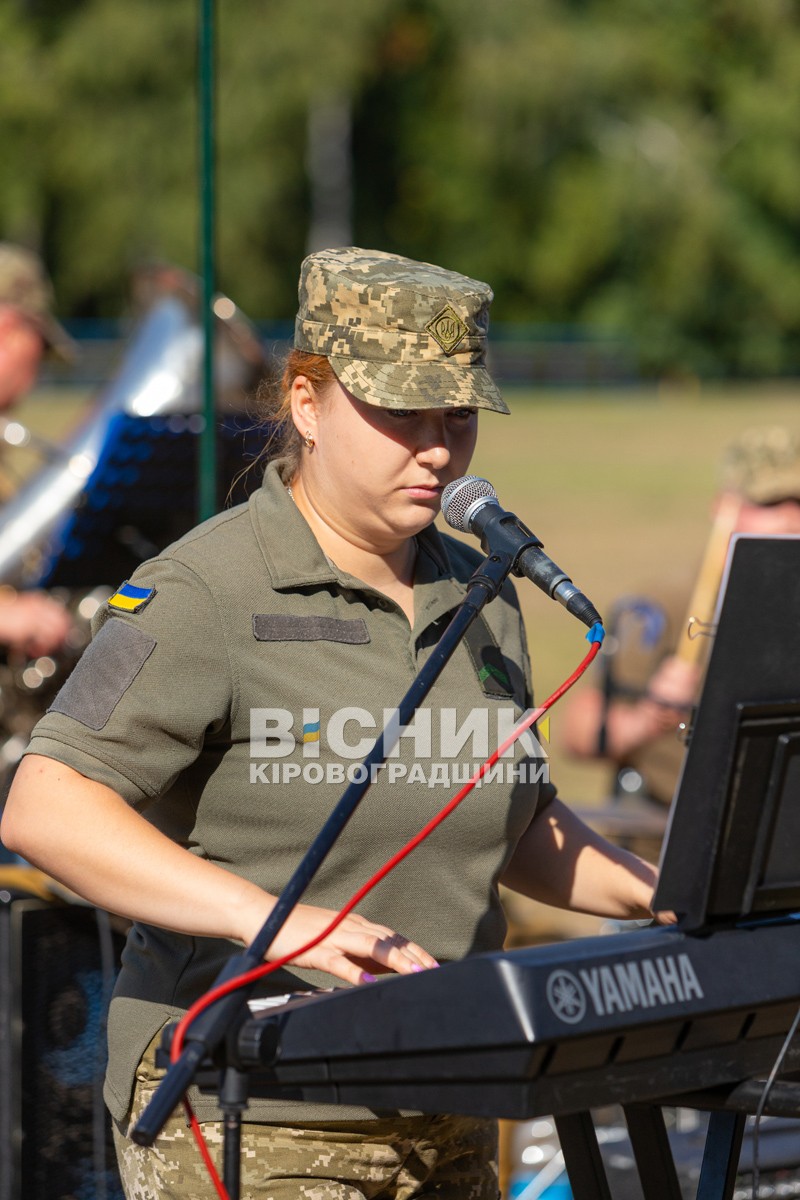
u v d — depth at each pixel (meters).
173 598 7.34
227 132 125.31
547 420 97.50
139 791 7.19
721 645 5.99
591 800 23.34
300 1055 6.11
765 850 6.22
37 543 14.32
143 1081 7.62
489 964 5.76
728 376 139.50
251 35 125.94
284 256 132.38
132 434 12.30
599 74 131.25
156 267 16.22
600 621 6.90
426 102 141.12
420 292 7.29
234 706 7.41
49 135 125.81
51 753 7.11
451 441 7.50
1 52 127.25
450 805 6.73
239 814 7.49
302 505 7.89
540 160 134.00
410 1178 7.67
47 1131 10.70
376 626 7.72
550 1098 5.77
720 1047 6.30
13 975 10.56
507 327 137.25
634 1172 9.94
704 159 136.00
